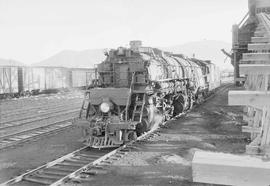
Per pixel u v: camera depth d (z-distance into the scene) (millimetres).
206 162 2373
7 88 35156
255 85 6605
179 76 18391
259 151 3855
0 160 10469
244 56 5238
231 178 2320
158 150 11203
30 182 8305
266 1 18453
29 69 38875
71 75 46969
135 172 8859
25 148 12117
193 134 13969
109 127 11781
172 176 8453
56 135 14539
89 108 13203
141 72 13367
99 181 8195
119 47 14023
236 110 21500
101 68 14445
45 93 43125
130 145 11844
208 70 31031
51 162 9648
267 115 4750
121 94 12430
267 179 2238
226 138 13227
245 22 19531
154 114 14102
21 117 20906
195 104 24328
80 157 10594
